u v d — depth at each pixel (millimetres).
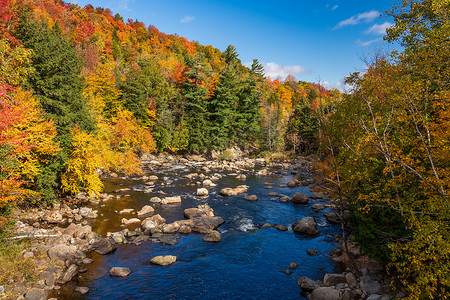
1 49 17078
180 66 77562
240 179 39781
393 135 10711
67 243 15836
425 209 7949
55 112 22500
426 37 12391
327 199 28891
